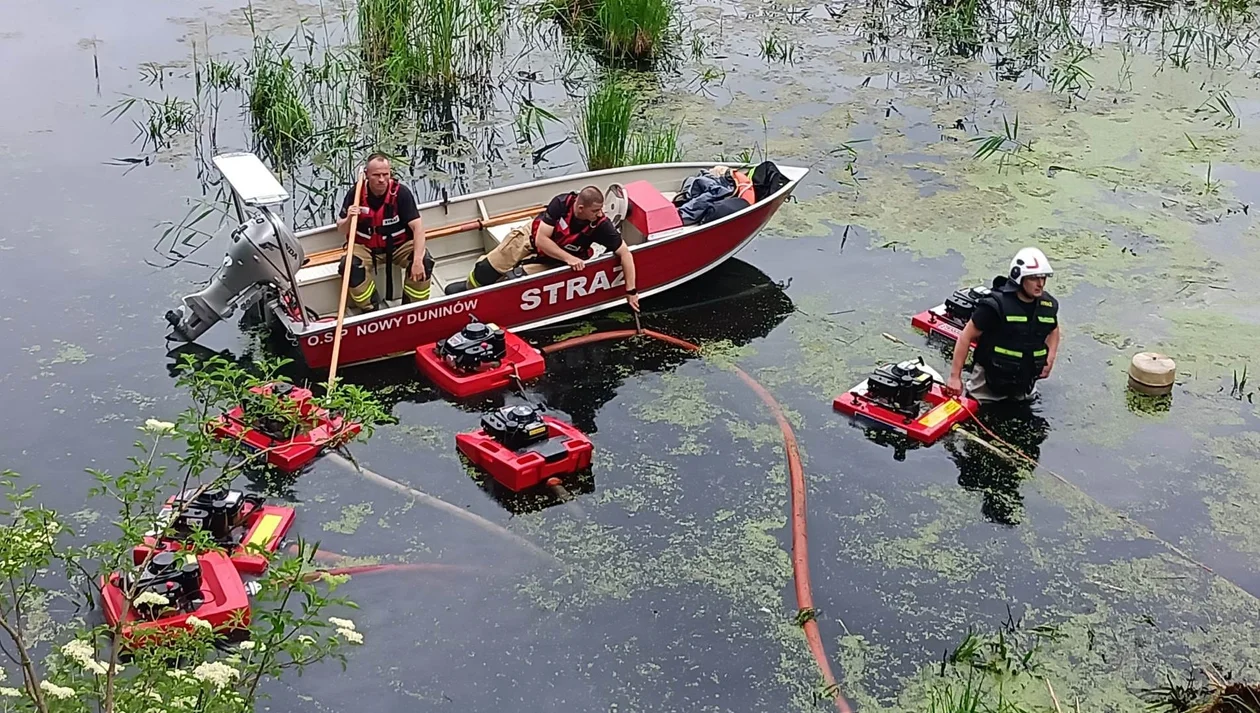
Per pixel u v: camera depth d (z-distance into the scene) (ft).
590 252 25.70
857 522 20.24
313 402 16.48
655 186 29.68
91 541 18.93
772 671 17.15
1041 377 23.52
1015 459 21.90
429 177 33.17
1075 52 44.11
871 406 22.97
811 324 26.27
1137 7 49.67
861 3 49.32
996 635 17.90
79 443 21.49
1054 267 28.78
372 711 16.14
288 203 31.55
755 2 49.06
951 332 25.70
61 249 28.27
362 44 40.50
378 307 25.88
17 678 16.12
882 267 28.71
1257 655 17.66
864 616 18.21
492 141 35.63
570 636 17.61
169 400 22.86
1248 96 40.34
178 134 34.88
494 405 23.12
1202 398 23.90
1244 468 21.85
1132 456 22.12
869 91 39.83
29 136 34.27
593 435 22.38
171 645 13.60
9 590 17.44
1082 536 20.04
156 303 26.20
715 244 27.32
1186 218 31.42
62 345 24.48
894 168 33.94
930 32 45.85
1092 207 31.94
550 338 25.48
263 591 13.09
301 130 34.65
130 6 45.27
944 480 21.33
